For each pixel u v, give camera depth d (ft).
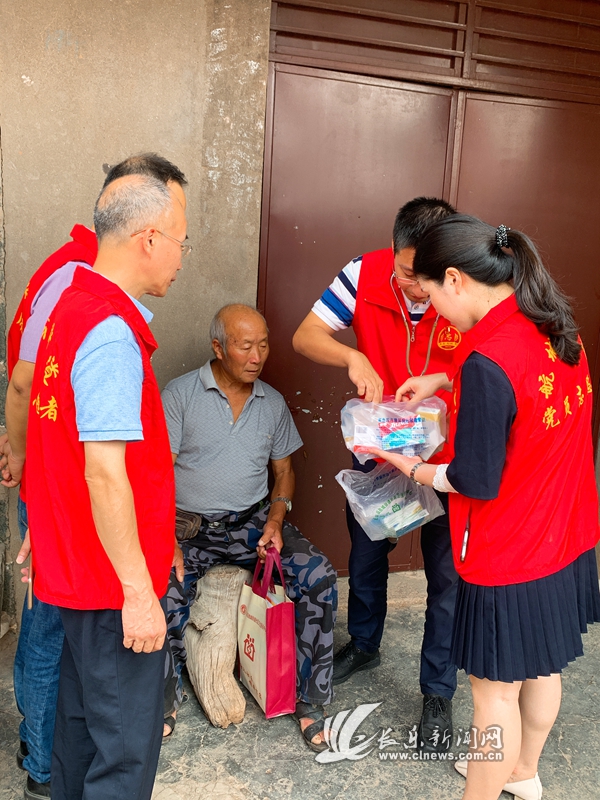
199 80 7.89
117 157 7.78
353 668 8.04
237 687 7.31
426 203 6.18
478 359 4.72
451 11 8.86
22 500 6.16
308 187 8.77
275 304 9.00
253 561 7.89
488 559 5.04
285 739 7.03
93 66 7.50
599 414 10.57
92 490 4.23
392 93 8.83
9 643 8.34
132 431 4.23
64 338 4.33
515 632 5.06
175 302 8.38
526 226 9.77
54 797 5.25
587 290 10.19
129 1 7.45
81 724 5.08
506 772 5.44
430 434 6.38
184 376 7.63
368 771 6.64
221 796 6.25
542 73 9.36
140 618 4.43
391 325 6.94
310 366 9.30
